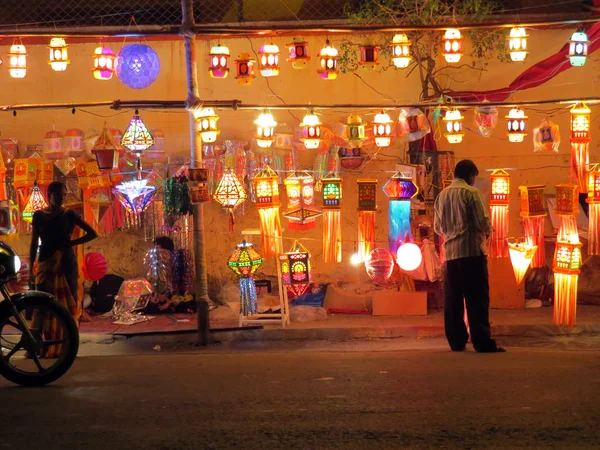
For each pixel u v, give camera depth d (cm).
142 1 1179
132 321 1052
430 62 1093
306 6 1145
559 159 1138
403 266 942
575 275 931
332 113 1134
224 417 500
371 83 1135
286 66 1137
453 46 867
